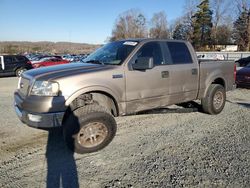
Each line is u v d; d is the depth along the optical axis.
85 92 4.09
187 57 5.62
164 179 3.40
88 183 3.32
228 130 5.24
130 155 4.09
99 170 3.64
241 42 58.06
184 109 5.92
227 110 6.86
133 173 3.55
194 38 68.06
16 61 18.25
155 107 5.06
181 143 4.56
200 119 6.01
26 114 3.97
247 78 9.98
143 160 3.92
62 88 3.91
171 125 5.57
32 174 3.55
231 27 66.00
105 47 5.42
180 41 5.61
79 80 4.03
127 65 4.58
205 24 66.81
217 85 6.25
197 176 3.46
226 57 36.53
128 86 4.58
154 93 4.96
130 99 4.64
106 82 4.29
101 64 4.69
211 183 3.30
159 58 5.10
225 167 3.69
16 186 3.26
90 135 4.11
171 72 5.19
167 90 5.17
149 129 5.30
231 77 6.71
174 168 3.67
